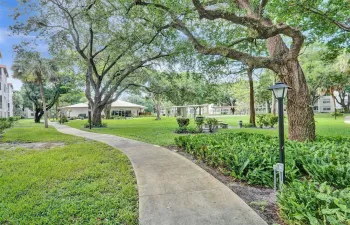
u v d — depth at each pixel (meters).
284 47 5.91
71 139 9.11
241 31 7.36
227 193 3.02
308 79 19.38
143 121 23.31
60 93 23.70
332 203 1.88
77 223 2.34
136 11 7.31
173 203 2.76
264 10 5.14
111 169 4.33
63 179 3.78
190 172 4.02
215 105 50.47
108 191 3.23
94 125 16.31
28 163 4.86
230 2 5.32
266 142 4.92
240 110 45.56
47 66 14.94
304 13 4.68
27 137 9.95
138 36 10.17
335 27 5.68
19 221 2.40
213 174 3.92
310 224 1.88
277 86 2.97
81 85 20.95
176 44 11.49
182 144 6.22
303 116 5.52
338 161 3.04
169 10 5.91
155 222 2.31
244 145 4.48
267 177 3.22
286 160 3.45
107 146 7.09
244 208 2.57
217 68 10.41
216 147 4.50
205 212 2.50
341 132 9.65
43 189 3.34
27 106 43.03
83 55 14.30
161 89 19.11
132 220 2.39
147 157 5.34
